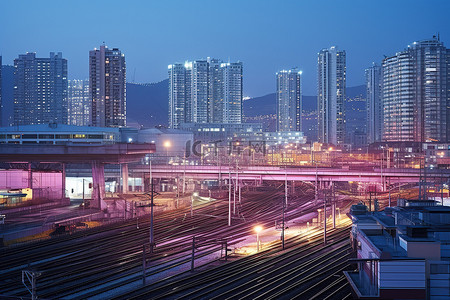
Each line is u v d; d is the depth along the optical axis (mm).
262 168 166125
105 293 60750
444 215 62344
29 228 99812
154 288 61906
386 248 53531
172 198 151375
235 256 81375
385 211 77500
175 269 72875
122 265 74500
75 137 192375
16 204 129625
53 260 77312
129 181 181125
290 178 163125
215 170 172000
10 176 141875
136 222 114875
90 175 170000
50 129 192250
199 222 115562
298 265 74438
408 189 188000
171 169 176500
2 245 88875
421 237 52594
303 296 58969
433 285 49250
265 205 149250
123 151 136875
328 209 139875
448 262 49156
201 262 77250
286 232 104125
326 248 86688
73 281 66062
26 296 59000
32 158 134500
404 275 48875
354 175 158000
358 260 49188
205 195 171625
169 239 95250
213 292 60938
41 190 142625
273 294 59312
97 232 102188
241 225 112688
